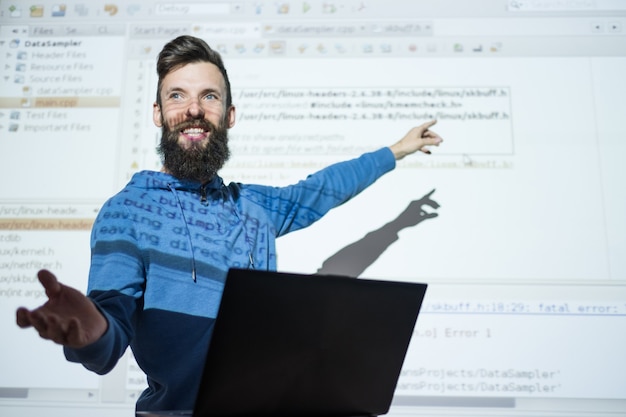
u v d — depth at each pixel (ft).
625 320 5.38
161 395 3.54
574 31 6.05
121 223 3.73
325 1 6.15
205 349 3.61
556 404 5.21
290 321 2.26
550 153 5.76
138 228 3.77
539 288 5.47
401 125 5.87
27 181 5.77
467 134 5.81
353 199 5.62
